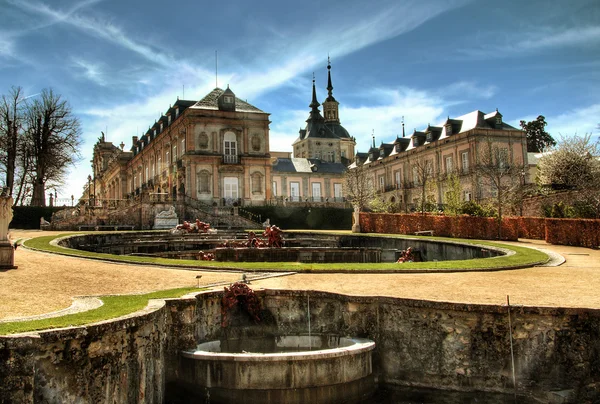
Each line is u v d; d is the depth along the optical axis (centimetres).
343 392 1128
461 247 2780
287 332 1367
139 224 4475
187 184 5356
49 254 2083
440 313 1184
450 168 6975
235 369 1098
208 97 5759
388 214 3975
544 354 1116
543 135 9694
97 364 855
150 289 1421
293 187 8456
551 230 3092
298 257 2481
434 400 1162
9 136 4866
